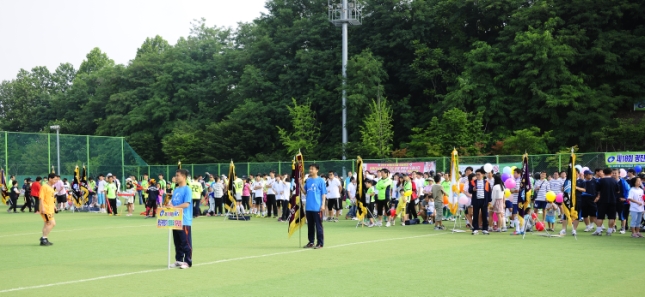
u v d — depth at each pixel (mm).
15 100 95875
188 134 59875
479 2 52250
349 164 37031
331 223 23203
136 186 30109
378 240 16609
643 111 45719
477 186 18219
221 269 11398
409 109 54062
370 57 52188
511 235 17984
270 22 65750
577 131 44188
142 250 14594
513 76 47625
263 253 13820
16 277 10625
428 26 54906
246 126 58812
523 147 39781
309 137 54219
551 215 18844
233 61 68500
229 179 25656
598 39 45812
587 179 18406
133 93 72812
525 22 47531
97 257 13312
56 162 40406
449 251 13984
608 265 11680
